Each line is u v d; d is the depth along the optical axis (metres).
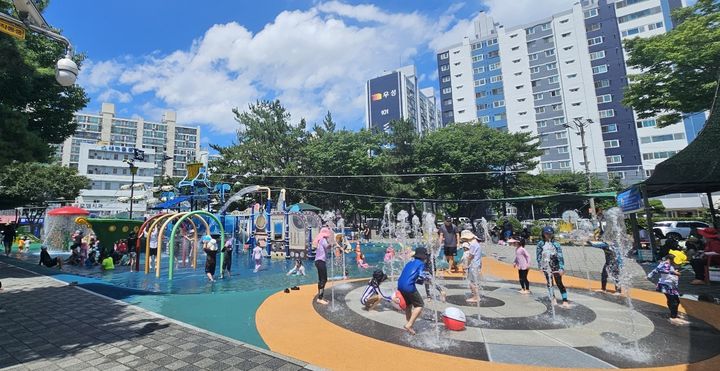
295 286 11.58
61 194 38.91
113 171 79.00
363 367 5.13
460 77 80.62
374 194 43.09
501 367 5.13
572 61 69.56
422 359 5.42
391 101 112.31
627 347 5.93
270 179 40.44
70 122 19.73
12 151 11.38
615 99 65.19
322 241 9.60
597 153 65.38
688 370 5.05
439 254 18.94
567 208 57.09
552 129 70.12
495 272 15.06
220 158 42.62
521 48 74.75
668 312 8.20
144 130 116.88
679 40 17.17
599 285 11.79
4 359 5.38
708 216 33.03
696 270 11.52
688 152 11.17
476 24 86.56
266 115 43.25
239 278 13.99
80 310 8.28
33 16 6.41
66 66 6.88
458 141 43.47
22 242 26.09
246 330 6.92
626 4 66.56
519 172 45.41
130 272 15.95
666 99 18.11
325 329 6.96
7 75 13.81
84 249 18.47
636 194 17.42
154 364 5.16
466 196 46.09
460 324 6.82
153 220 17.77
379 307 8.83
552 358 5.47
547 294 10.30
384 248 29.05
